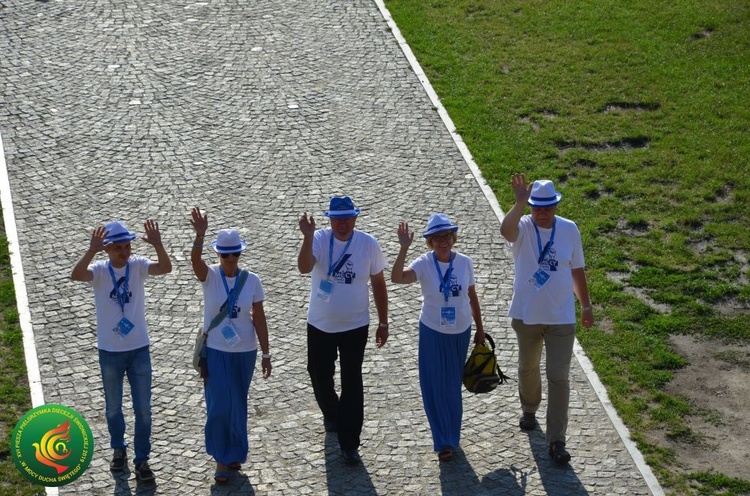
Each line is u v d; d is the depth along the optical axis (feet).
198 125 48.14
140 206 42.29
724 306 37.81
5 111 48.67
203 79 51.80
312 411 31.91
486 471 29.45
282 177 44.62
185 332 35.22
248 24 57.21
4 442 29.89
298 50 54.70
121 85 51.06
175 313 36.14
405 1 60.29
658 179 45.11
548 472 29.48
